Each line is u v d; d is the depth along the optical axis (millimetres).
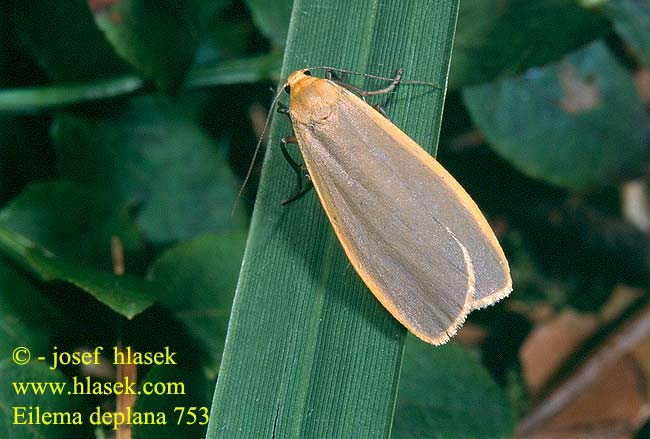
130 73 153
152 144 155
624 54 165
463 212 136
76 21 152
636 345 164
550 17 149
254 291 137
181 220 155
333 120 137
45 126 155
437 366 147
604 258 165
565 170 158
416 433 145
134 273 149
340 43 138
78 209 149
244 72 153
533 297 165
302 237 138
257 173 159
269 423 136
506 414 147
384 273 136
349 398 136
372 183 136
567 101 158
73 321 145
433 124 137
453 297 135
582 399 163
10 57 154
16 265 146
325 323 137
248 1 151
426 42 137
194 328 144
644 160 159
